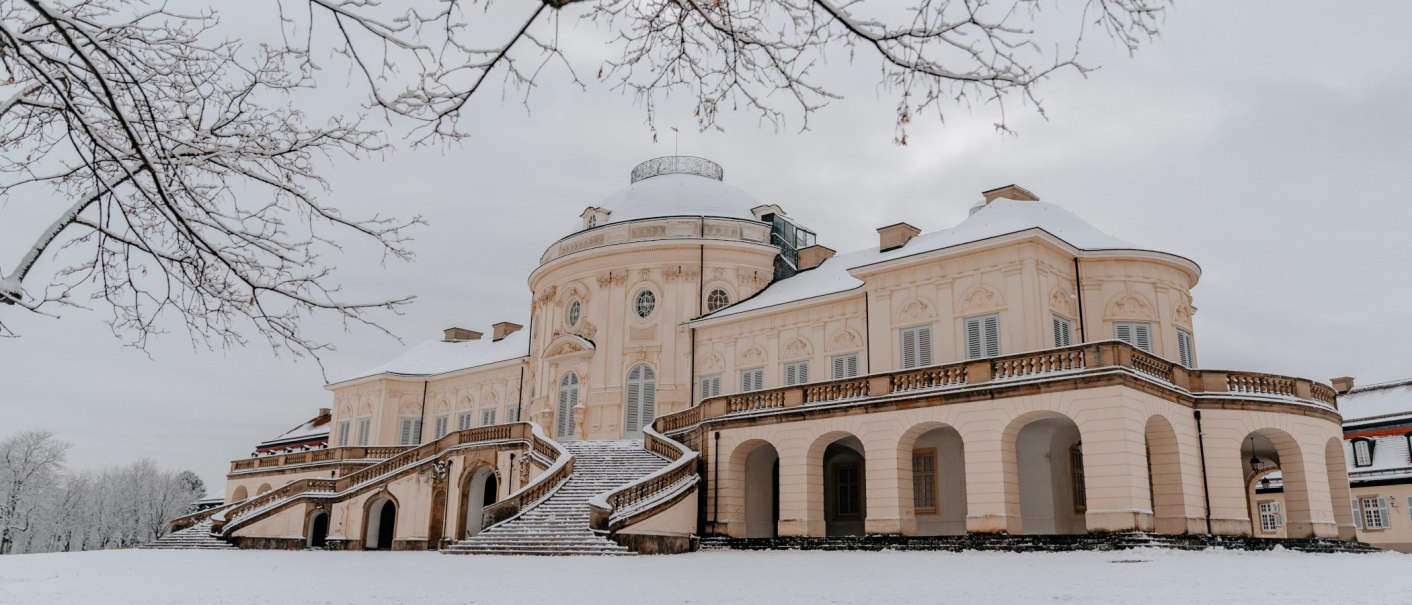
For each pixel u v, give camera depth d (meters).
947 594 12.99
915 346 32.94
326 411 76.31
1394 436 44.78
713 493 32.16
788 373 38.62
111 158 7.38
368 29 5.94
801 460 30.19
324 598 13.80
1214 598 11.86
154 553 34.19
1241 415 26.61
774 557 25.00
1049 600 11.84
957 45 5.82
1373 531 43.34
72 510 90.94
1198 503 25.64
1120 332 31.94
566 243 47.16
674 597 13.16
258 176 7.93
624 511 28.30
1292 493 27.08
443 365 59.94
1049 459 28.19
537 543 27.77
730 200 46.81
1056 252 31.78
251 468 59.03
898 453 27.94
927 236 37.34
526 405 49.12
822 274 41.75
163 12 7.70
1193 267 32.94
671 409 41.91
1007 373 26.23
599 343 44.28
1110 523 23.30
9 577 19.30
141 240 7.82
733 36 6.25
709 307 43.50
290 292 7.70
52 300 7.63
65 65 6.56
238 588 16.00
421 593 14.55
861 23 5.78
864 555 25.22
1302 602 11.20
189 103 8.12
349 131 8.07
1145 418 24.41
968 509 26.00
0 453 79.38
